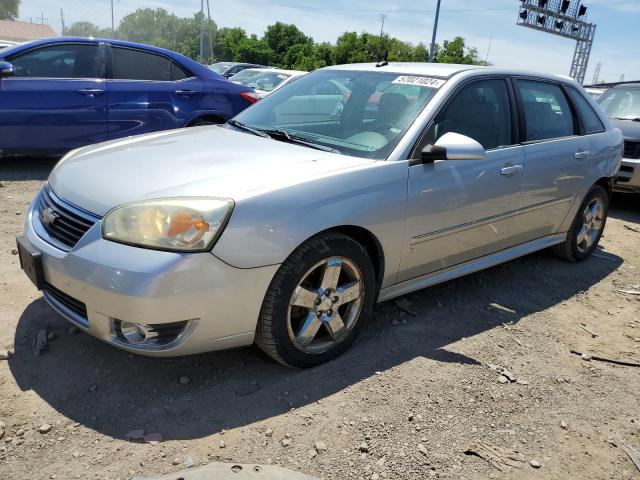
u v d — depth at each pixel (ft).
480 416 8.94
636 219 23.29
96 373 9.12
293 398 8.87
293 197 8.75
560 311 13.29
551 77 14.87
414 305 12.68
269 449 7.74
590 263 16.87
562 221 14.99
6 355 9.36
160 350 8.11
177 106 23.43
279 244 8.52
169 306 7.84
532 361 10.82
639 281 15.76
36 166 23.90
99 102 21.90
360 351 10.44
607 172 15.97
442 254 11.53
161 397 8.66
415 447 8.07
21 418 7.98
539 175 13.32
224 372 9.41
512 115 13.03
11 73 20.35
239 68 59.41
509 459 8.05
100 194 8.68
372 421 8.52
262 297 8.60
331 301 9.62
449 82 11.75
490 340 11.44
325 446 7.89
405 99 11.57
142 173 9.14
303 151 10.46
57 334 10.13
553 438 8.63
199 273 7.91
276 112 12.78
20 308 11.02
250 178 8.89
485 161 11.89
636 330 12.67
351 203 9.41
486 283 14.43
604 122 16.44
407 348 10.75
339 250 9.37
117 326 8.21
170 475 6.94
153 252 7.81
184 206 7.98
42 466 7.15
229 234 8.08
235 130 12.30
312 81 13.47
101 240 8.08
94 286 7.96
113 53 22.43
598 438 8.76
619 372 10.77
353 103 12.02
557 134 14.38
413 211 10.45
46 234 9.09
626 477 7.97
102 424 7.98
